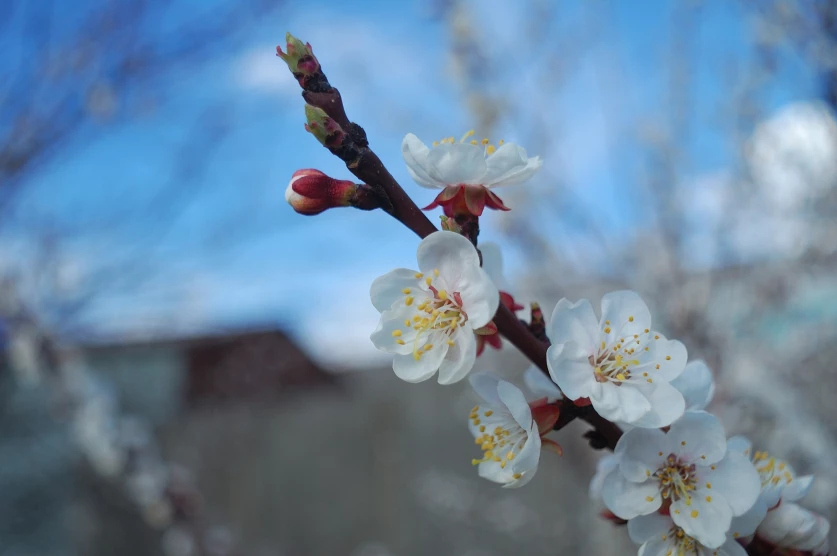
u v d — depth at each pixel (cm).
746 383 393
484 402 139
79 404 390
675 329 441
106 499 845
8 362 464
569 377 122
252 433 945
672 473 123
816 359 465
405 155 129
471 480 778
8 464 806
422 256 125
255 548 889
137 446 383
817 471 384
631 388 122
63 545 823
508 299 141
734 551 123
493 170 126
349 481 904
